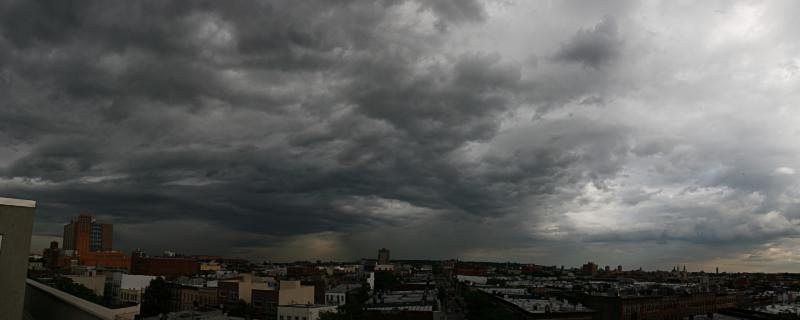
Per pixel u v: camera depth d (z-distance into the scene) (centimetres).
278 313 14688
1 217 2559
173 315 13762
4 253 2561
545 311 15875
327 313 13675
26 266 2631
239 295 17738
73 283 19200
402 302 19338
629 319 18688
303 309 14312
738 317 16538
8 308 2559
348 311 15538
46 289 4566
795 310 17225
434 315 15400
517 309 17175
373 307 17388
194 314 13975
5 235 2569
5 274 2561
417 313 15062
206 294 19362
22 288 2611
